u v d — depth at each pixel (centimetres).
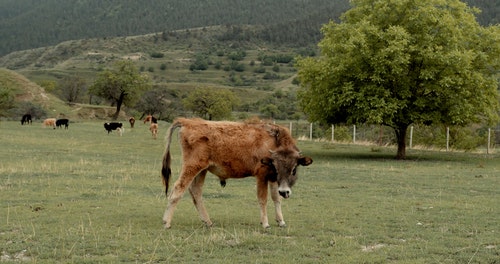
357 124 2959
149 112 9419
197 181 1107
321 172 2217
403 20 3042
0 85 7538
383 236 1018
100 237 976
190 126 1071
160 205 1371
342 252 891
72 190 1609
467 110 2858
